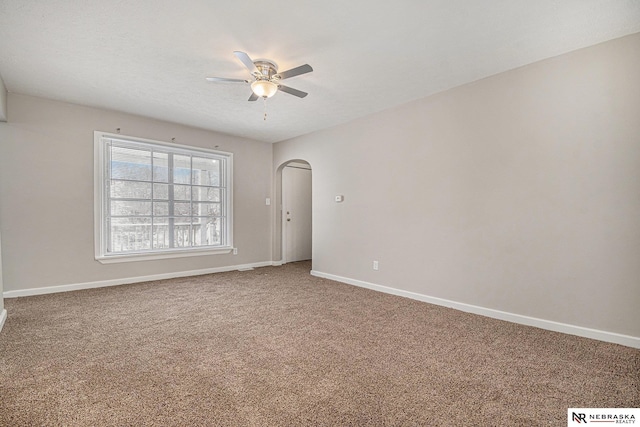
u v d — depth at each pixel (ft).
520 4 6.61
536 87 9.12
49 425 4.79
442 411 5.22
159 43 8.20
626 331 7.75
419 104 11.99
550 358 7.12
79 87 11.08
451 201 11.03
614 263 7.89
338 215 15.31
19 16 7.02
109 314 10.02
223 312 10.34
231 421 4.92
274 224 19.60
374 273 13.62
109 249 13.84
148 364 6.77
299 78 10.25
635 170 7.61
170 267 15.52
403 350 7.52
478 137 10.34
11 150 11.59
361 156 14.23
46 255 12.30
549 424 4.92
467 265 10.59
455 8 6.75
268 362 6.89
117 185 14.06
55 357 7.06
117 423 4.85
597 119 8.12
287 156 18.54
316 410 5.21
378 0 6.50
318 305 11.20
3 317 9.14
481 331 8.75
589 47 8.27
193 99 12.15
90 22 7.27
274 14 7.00
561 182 8.68
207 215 16.97
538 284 9.09
